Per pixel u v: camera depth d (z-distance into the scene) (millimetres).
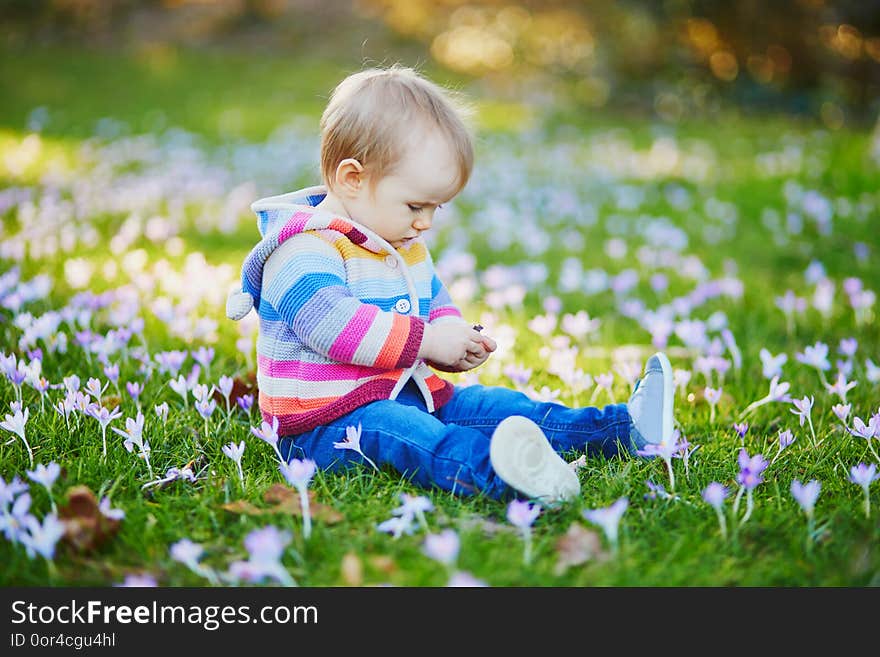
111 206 7117
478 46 18375
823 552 2299
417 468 2658
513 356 3965
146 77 16281
